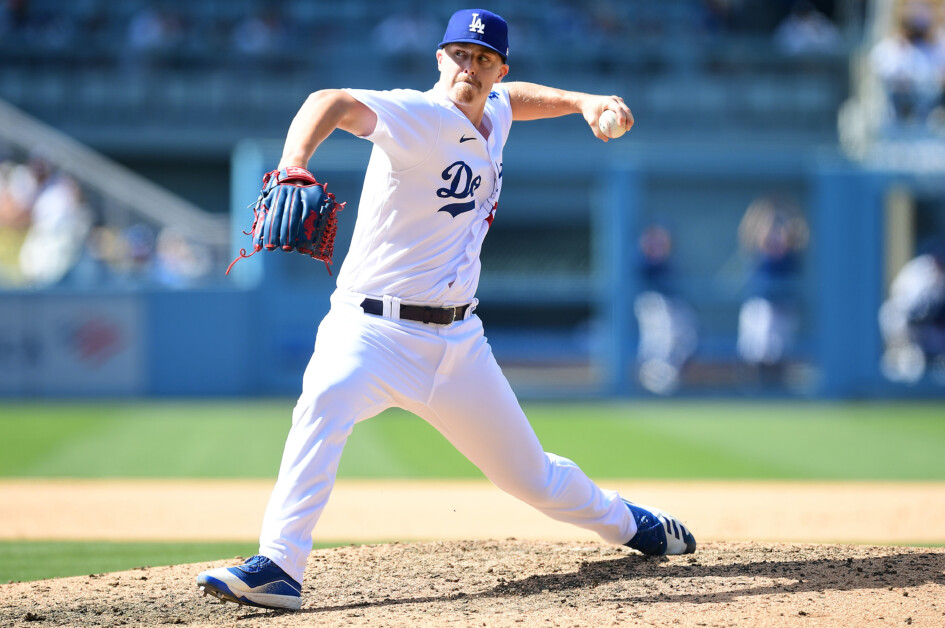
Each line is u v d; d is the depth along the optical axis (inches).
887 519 932.0
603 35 2795.3
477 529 885.2
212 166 2699.3
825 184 2094.0
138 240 2101.4
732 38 2898.6
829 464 1305.4
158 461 1298.0
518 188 2413.9
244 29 2746.1
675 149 2529.5
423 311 525.7
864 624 484.4
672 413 1872.5
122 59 2581.2
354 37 2832.2
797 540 824.3
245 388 2032.5
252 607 534.9
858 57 2568.9
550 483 577.6
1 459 1306.6
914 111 2324.1
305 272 2078.0
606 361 2134.6
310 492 514.6
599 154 2127.2
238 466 1263.5
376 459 1334.9
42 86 2564.0
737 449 1432.1
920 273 2119.8
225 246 2146.9
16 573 684.1
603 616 502.0
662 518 625.6
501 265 2487.7
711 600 528.7
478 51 509.0
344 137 2175.2
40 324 1985.7
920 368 2119.8
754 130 2618.1
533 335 2282.2
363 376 522.0
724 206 2325.3
